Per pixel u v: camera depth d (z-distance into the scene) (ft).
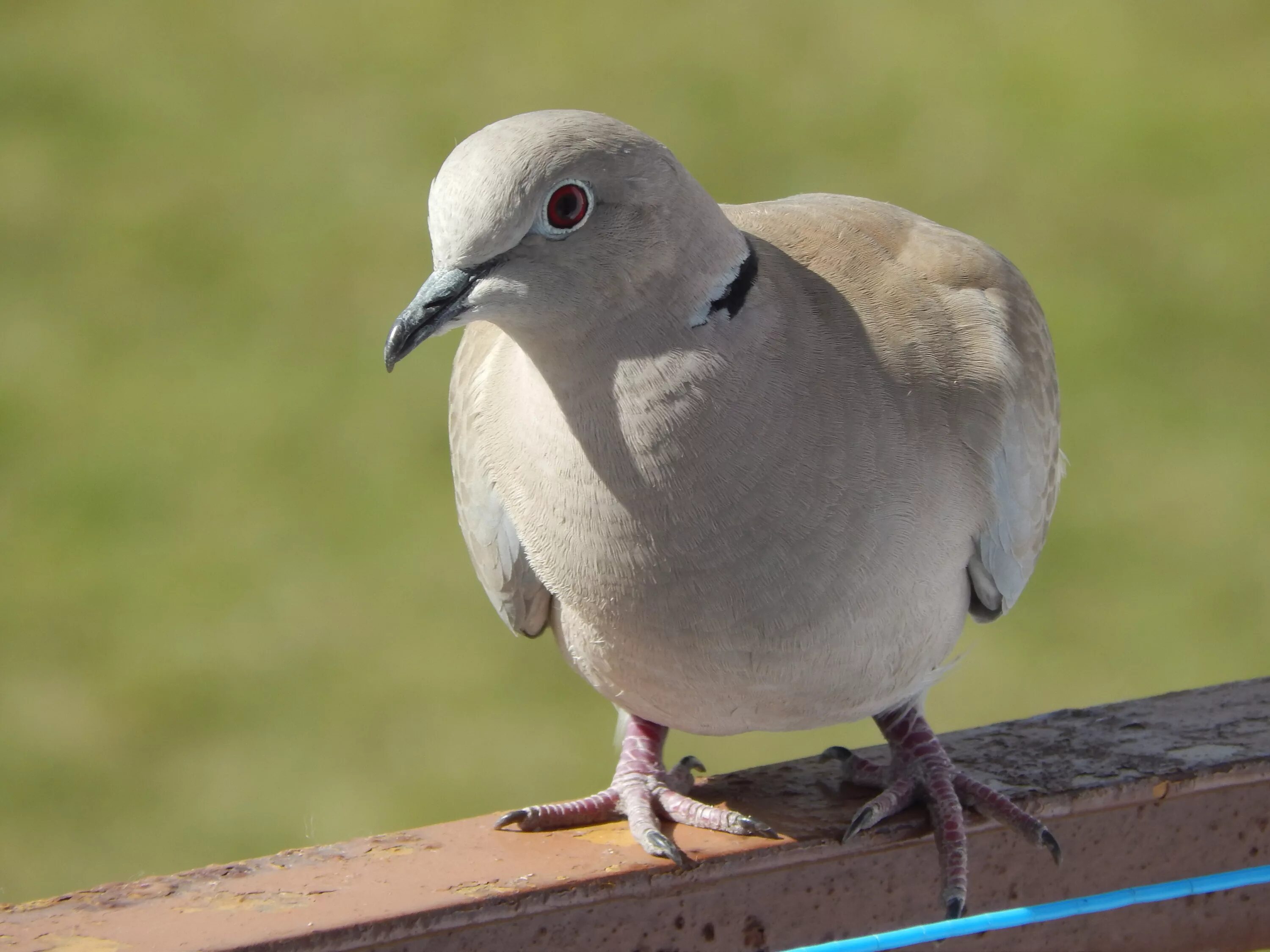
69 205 62.39
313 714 42.52
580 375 19.84
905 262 22.00
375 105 67.56
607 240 19.26
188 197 62.59
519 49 70.49
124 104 68.18
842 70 68.39
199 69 70.49
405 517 48.65
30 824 39.75
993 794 20.39
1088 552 46.91
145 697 43.34
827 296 20.58
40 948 16.33
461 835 19.45
